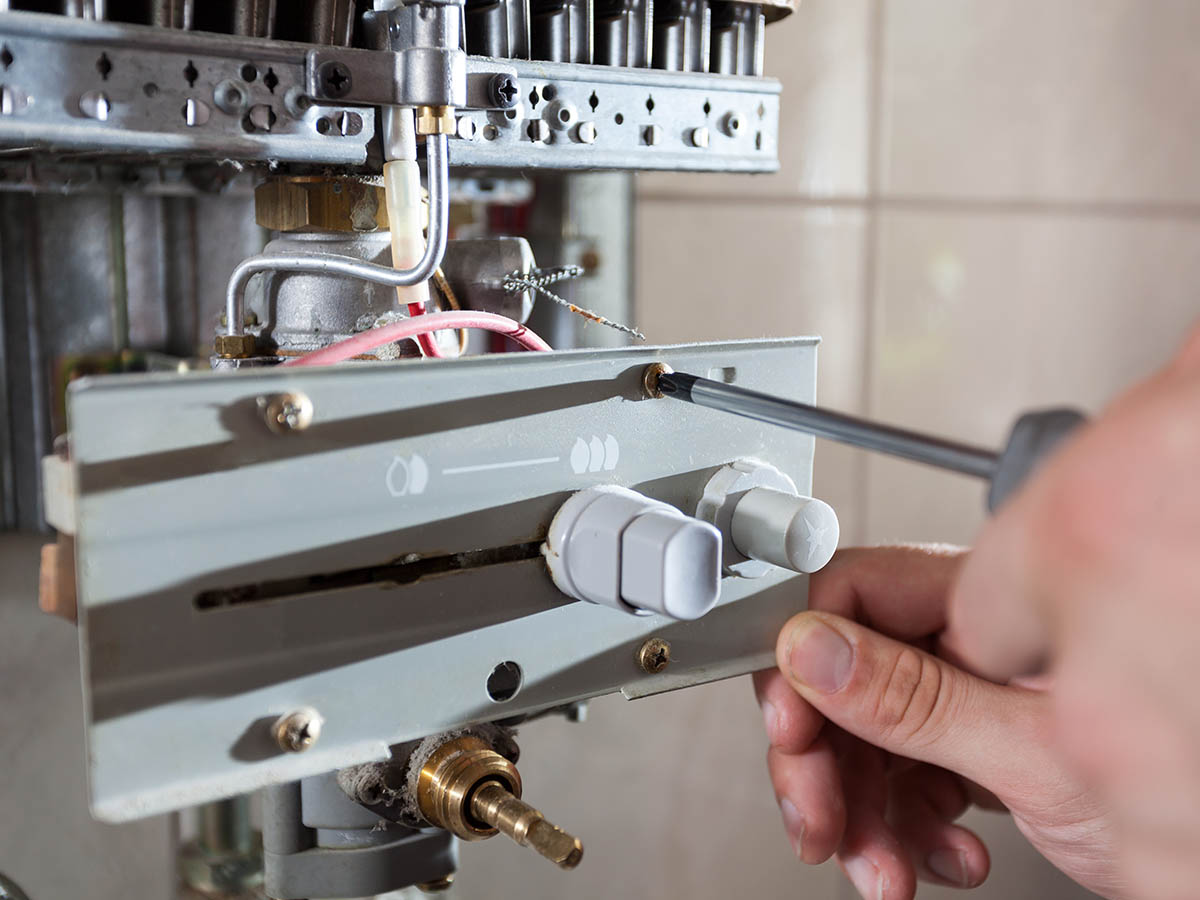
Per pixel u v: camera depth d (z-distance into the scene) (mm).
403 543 321
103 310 661
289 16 376
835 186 1079
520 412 338
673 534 310
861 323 1117
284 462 299
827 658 421
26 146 323
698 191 1008
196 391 285
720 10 454
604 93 412
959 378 1180
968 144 1142
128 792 286
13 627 652
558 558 344
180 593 288
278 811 409
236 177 565
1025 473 233
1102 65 1197
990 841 1145
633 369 360
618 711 982
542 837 335
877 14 1070
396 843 413
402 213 368
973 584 220
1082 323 1240
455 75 349
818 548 368
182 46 327
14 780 651
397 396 315
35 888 655
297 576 306
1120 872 459
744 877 1058
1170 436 182
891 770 580
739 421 387
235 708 302
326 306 396
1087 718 198
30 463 650
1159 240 1265
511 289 412
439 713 337
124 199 658
